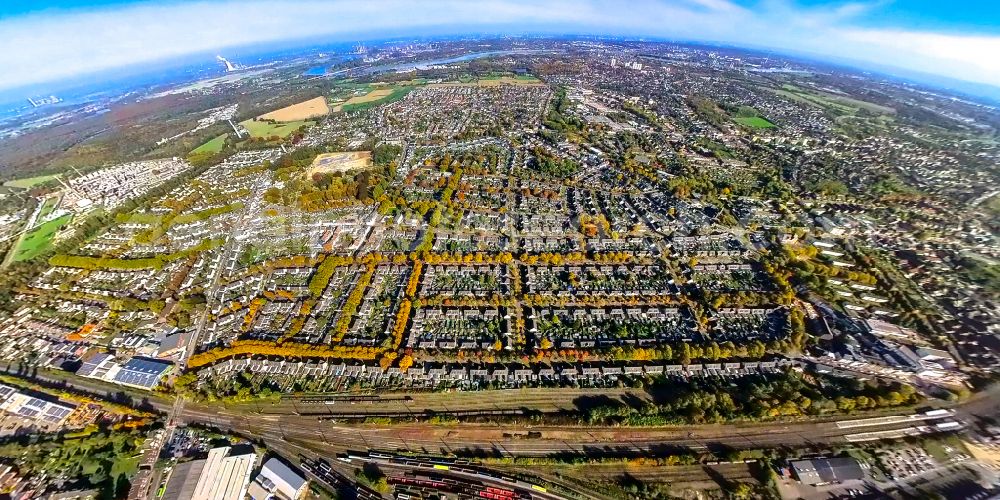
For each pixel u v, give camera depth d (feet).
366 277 639.76
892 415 424.05
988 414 426.51
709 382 468.75
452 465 389.80
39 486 379.96
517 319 562.25
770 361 490.90
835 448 394.52
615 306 585.22
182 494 366.63
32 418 446.60
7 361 527.81
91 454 404.16
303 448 411.95
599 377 474.49
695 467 381.81
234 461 391.65
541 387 464.24
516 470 385.91
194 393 467.11
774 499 357.00
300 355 510.17
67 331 576.20
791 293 588.09
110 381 492.54
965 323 539.29
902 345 505.25
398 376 481.05
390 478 382.83
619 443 405.39
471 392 460.96
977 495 359.46
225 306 606.14
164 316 595.47
